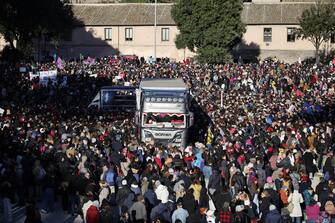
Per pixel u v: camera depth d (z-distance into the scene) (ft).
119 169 80.43
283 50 273.33
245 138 106.63
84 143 91.35
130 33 286.05
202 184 75.87
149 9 291.17
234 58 277.23
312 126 121.08
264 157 90.43
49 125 107.86
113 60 229.66
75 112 138.51
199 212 62.23
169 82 125.90
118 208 66.64
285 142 103.30
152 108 116.57
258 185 79.36
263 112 137.90
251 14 278.26
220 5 239.30
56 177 78.48
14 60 242.37
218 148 92.02
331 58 265.13
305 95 163.12
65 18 269.64
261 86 179.73
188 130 120.47
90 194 64.44
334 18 245.86
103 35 287.48
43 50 279.90
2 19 238.89
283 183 72.69
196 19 240.94
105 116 137.49
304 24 247.91
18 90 165.89
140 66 210.79
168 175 75.05
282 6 280.72
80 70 197.26
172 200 68.23
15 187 77.46
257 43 275.59
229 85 182.80
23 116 120.06
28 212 59.57
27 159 79.10
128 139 105.19
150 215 64.85
